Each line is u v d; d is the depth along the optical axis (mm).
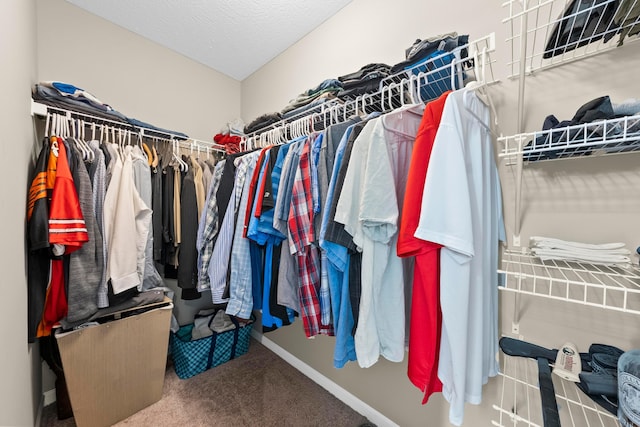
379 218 754
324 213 870
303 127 1466
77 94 1337
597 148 697
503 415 965
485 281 817
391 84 1024
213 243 1483
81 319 1166
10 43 778
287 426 1337
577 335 820
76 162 1176
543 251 767
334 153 964
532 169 907
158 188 1568
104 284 1236
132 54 1822
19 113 903
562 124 683
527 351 807
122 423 1323
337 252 840
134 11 1636
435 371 733
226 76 2381
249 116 2389
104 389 1275
